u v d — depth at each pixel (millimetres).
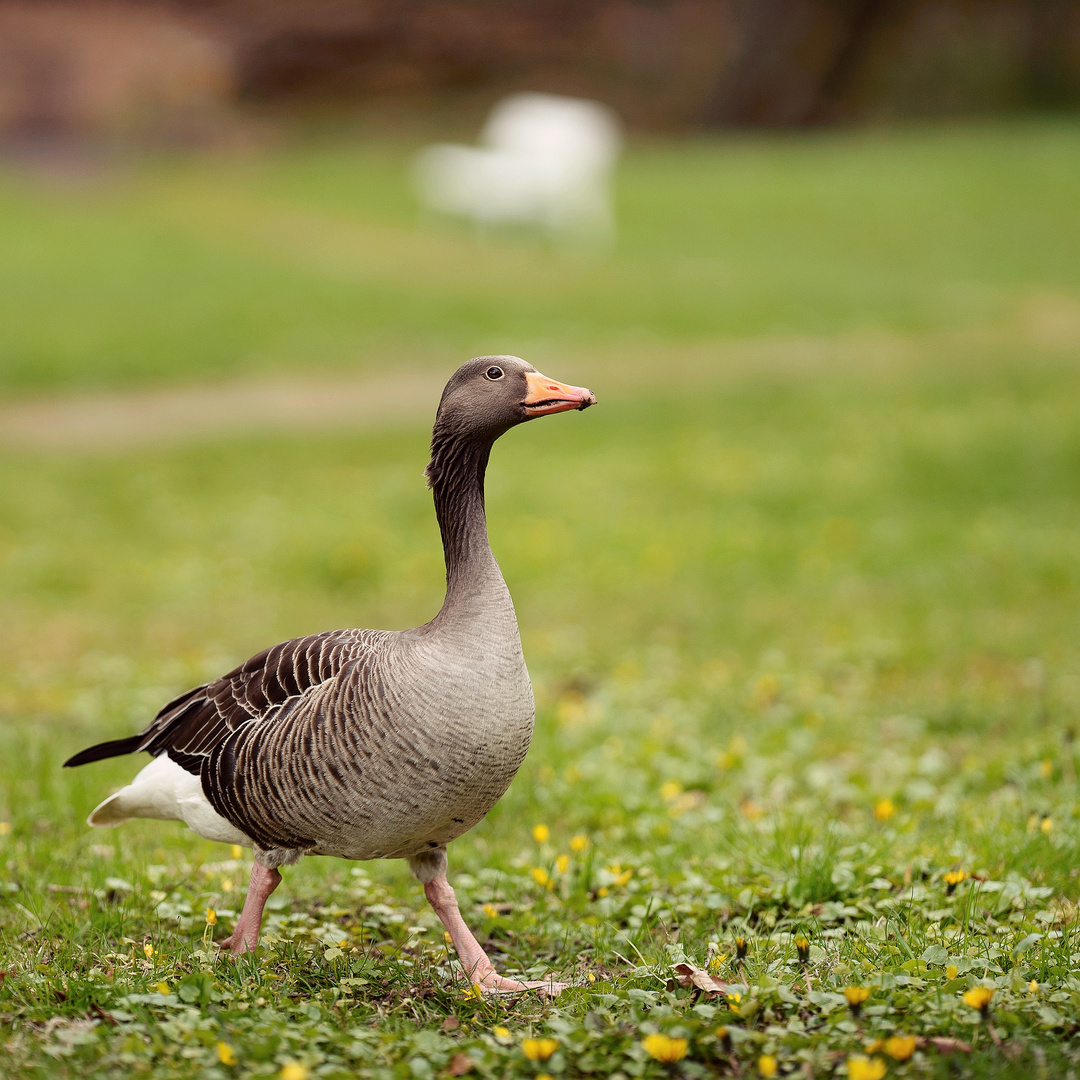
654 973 4914
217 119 58625
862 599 12773
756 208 38125
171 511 17312
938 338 26328
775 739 8539
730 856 6414
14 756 8273
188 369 25531
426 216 40312
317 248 36750
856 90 55344
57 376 24781
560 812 7477
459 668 4723
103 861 6438
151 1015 4516
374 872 6621
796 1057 4121
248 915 5074
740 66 56438
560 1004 4805
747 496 16938
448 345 27172
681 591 13453
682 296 30234
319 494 18062
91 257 34906
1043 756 7500
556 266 33938
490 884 6312
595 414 21797
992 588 12656
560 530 15844
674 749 8422
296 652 4988
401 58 61938
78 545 15750
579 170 37062
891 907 5512
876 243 34062
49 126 57875
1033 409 20172
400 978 5027
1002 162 40312
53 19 59625
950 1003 4402
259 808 4871
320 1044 4285
